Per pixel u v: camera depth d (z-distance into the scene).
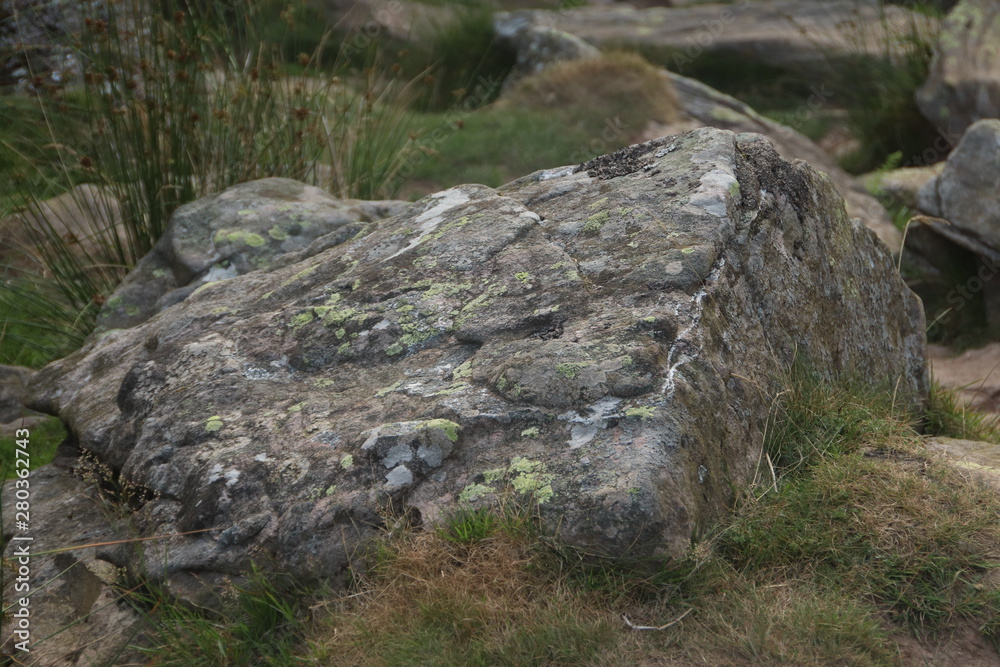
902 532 2.32
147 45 5.02
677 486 2.19
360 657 2.05
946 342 6.46
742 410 2.55
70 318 4.47
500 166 7.25
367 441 2.36
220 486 2.43
